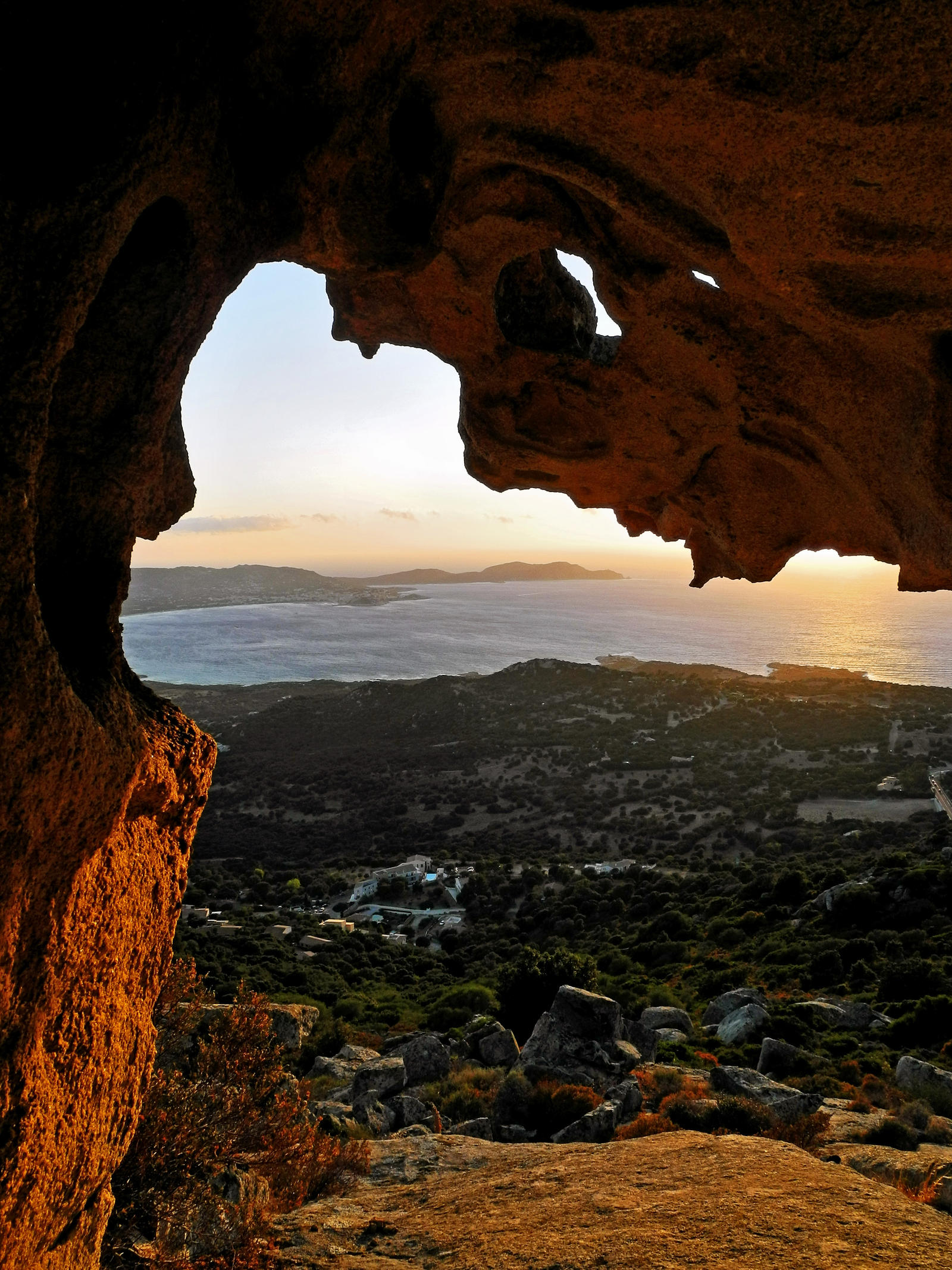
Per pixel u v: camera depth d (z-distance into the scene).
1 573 2.50
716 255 4.16
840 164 3.20
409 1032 19.73
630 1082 12.56
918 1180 8.59
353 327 6.65
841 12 2.73
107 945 3.23
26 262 2.60
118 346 3.29
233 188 3.45
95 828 2.97
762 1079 12.95
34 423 2.60
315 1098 13.30
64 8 2.66
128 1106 3.53
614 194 4.00
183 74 2.96
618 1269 4.86
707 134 3.33
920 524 5.28
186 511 4.08
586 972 19.45
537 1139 11.52
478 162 4.29
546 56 3.28
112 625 3.49
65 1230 3.28
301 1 3.14
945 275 3.62
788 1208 5.56
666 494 7.44
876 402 4.95
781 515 6.84
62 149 2.69
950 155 3.04
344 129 3.63
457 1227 5.93
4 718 2.49
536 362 6.37
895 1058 16.30
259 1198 6.29
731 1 2.82
